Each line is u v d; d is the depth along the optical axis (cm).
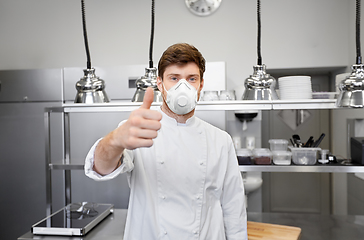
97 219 154
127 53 281
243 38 271
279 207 310
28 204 245
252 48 270
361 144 152
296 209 307
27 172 245
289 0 266
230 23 272
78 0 285
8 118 246
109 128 236
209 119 226
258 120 269
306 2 265
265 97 140
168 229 94
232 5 271
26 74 244
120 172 79
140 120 54
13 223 247
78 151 238
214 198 106
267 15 268
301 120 301
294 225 174
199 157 101
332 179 299
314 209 304
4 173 247
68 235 139
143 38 279
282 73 298
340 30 261
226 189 111
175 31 276
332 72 292
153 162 98
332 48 262
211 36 273
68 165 158
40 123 243
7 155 246
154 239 94
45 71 242
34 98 244
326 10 263
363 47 224
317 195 304
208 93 154
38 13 290
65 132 182
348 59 257
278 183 310
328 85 299
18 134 245
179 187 97
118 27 282
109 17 283
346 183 260
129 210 103
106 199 237
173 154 98
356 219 182
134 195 100
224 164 108
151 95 56
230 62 272
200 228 97
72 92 240
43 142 243
